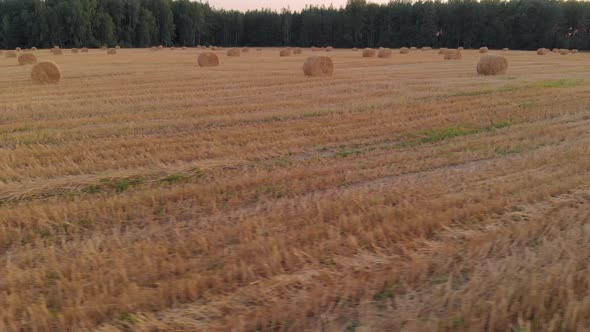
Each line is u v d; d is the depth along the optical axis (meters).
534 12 78.62
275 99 14.40
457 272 3.89
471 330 3.04
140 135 9.70
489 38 82.56
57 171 7.14
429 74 23.23
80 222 5.15
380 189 6.10
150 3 91.50
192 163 7.49
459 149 8.45
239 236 4.63
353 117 11.41
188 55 50.25
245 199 5.94
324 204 5.50
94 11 81.75
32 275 3.87
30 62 33.16
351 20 91.75
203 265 4.05
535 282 3.51
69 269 3.97
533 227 4.62
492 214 5.07
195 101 14.14
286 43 97.44
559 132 9.50
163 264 3.98
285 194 6.12
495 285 3.59
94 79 20.86
